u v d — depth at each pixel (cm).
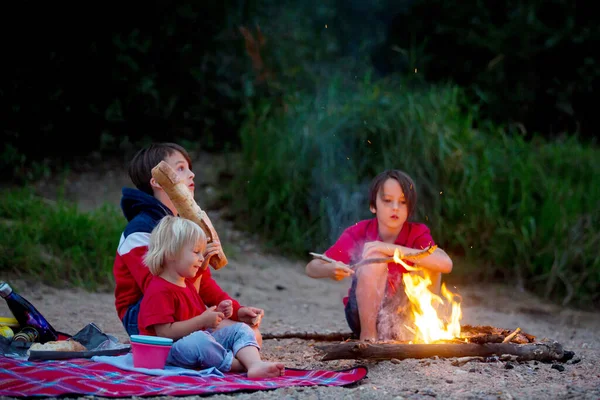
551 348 457
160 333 416
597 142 1161
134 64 1002
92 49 992
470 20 1154
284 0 1095
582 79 1139
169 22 1034
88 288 709
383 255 495
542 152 989
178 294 418
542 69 1152
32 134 990
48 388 362
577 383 400
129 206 464
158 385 374
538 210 877
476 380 405
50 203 873
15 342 459
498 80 1134
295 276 816
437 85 1103
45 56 980
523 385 396
